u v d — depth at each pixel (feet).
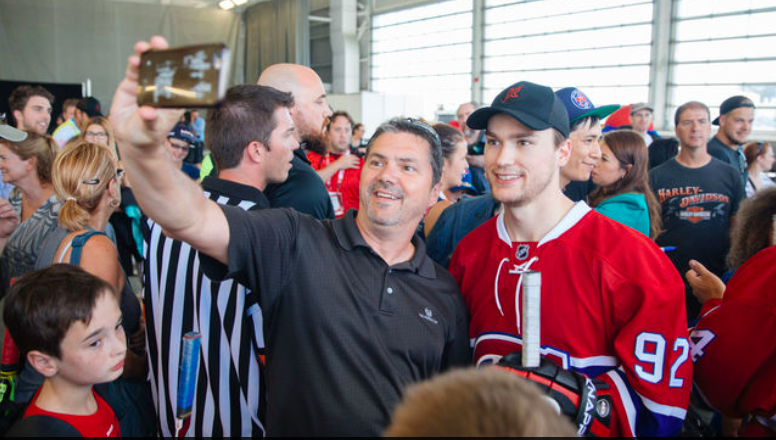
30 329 3.41
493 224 4.31
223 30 51.80
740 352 3.72
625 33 35.68
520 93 3.78
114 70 45.44
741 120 10.69
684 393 3.56
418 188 3.68
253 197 4.27
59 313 3.41
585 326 3.72
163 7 47.37
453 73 47.47
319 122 6.27
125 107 2.47
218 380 4.04
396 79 53.11
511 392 1.46
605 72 37.06
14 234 5.19
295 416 3.42
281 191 5.32
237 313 3.98
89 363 3.56
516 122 3.75
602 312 3.69
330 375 3.38
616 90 36.63
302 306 3.48
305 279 3.50
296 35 50.62
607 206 6.01
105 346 3.62
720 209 8.77
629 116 14.97
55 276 3.57
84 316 3.48
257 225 3.38
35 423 3.36
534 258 3.88
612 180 6.69
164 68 2.20
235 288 3.96
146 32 46.88
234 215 3.29
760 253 3.97
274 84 6.09
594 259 3.69
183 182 2.89
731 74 31.48
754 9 30.12
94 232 4.76
